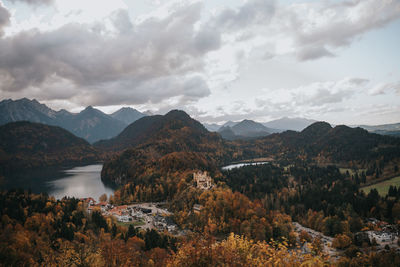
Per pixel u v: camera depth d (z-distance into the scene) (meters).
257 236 140.00
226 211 176.00
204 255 27.31
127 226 171.62
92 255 52.28
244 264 26.86
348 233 150.25
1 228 139.00
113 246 59.50
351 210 187.88
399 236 148.38
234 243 29.11
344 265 93.00
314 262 25.17
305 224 185.50
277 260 25.73
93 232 145.88
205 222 165.88
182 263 27.72
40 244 116.81
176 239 124.75
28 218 156.38
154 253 96.88
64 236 130.50
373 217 192.38
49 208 186.88
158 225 174.62
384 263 95.75
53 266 56.34
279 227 152.12
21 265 97.38
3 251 99.62
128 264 57.22
